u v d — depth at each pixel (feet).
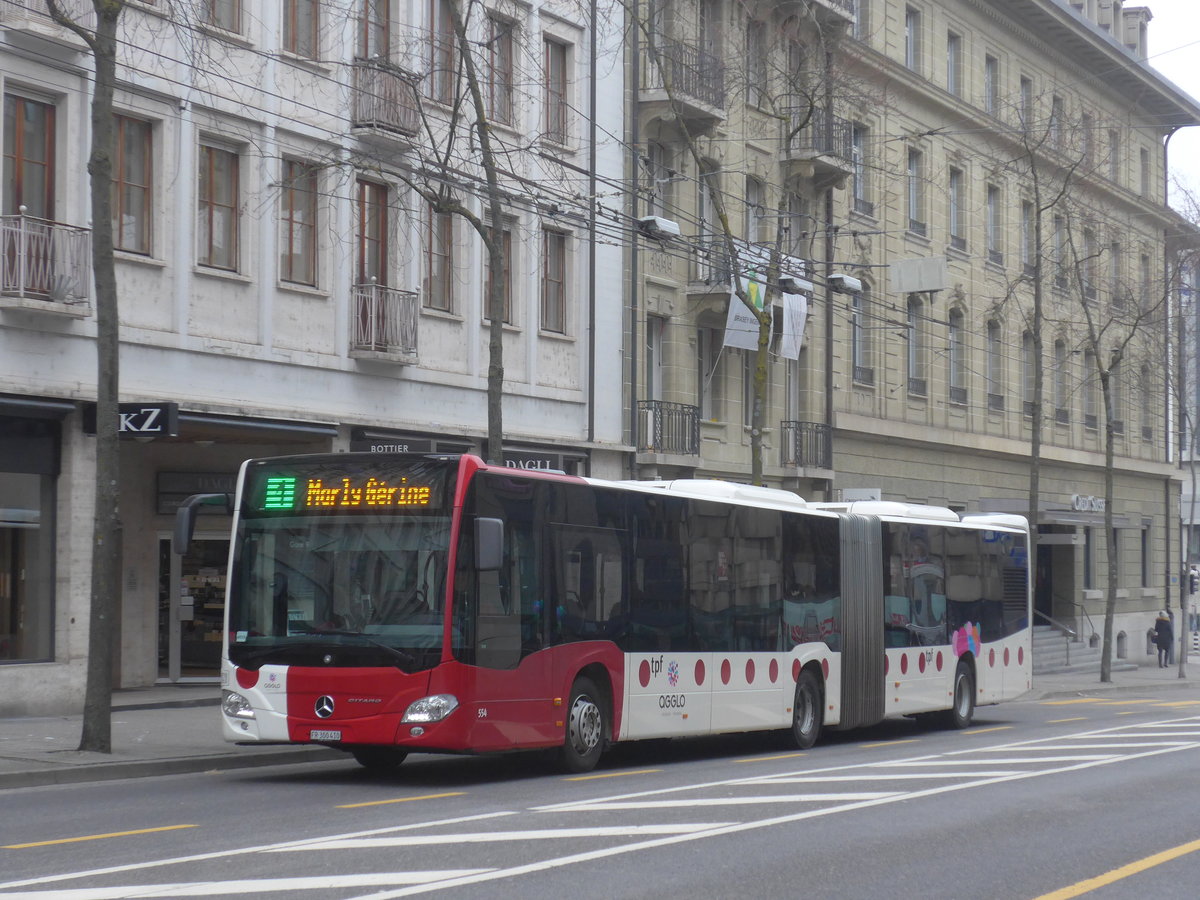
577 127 104.88
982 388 160.45
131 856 33.47
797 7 121.08
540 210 92.68
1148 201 191.62
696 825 39.58
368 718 49.37
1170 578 208.74
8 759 53.78
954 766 58.90
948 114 152.46
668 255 113.91
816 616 71.72
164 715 74.84
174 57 76.74
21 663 70.95
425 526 50.26
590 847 35.32
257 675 50.96
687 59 110.52
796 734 69.67
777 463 126.82
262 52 81.46
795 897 30.12
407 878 30.68
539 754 64.75
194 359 78.28
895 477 144.25
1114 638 191.21
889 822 41.34
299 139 84.38
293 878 30.50
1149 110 194.39
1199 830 41.37
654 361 115.14
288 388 83.82
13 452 70.74
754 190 124.26
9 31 69.72
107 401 56.03
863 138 139.23
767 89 111.96
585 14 104.47
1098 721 92.12
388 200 90.89
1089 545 185.68
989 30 159.63
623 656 57.62
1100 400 189.26
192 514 52.19
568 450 104.22
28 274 69.92
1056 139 153.69
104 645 56.54
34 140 71.92
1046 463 174.40
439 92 92.79
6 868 31.94
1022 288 167.43
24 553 71.72
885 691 77.66
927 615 82.79
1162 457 207.41
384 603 50.03
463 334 96.68
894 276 126.21
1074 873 34.01
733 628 64.80
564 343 105.19
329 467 51.88
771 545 68.44
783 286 116.98
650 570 59.62
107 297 55.88
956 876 33.19
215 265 80.33
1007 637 92.43
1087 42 171.53
